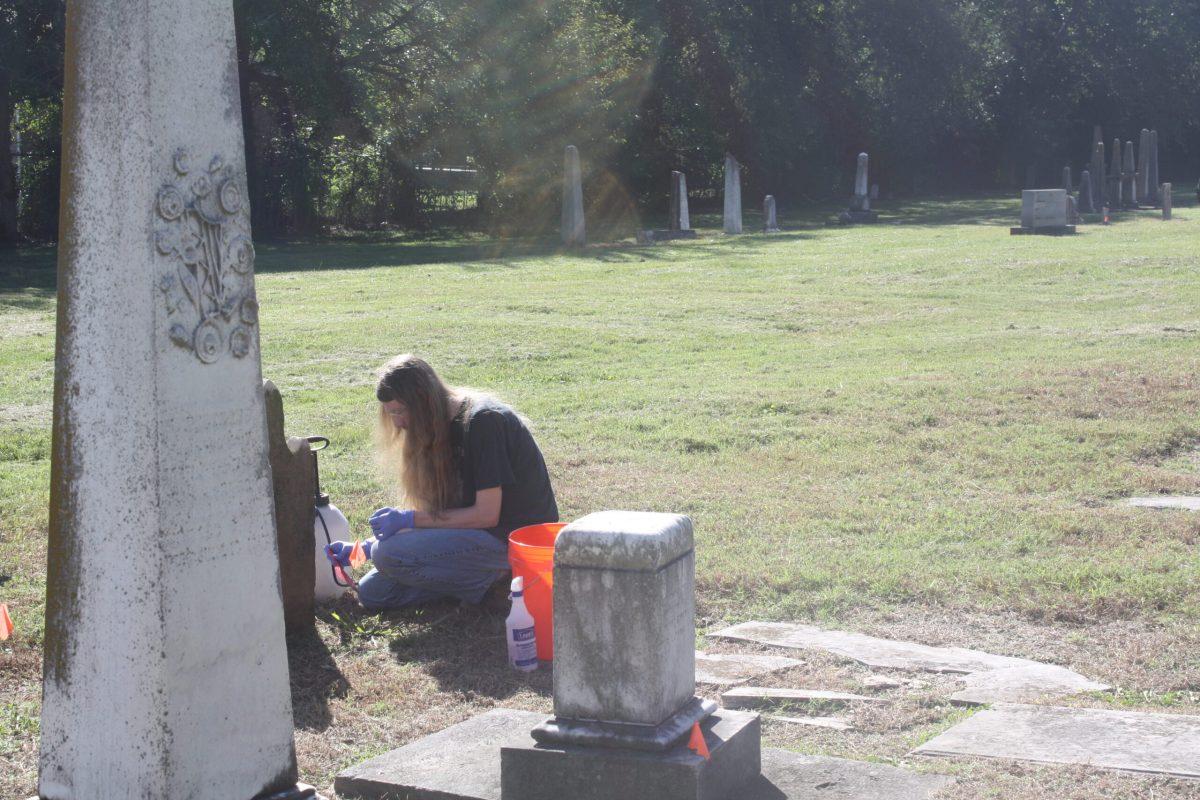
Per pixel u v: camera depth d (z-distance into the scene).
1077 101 56.91
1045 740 4.07
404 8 35.91
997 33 55.84
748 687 4.85
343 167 36.22
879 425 10.23
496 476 6.00
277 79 34.22
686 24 47.00
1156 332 15.09
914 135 52.53
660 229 33.41
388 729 4.64
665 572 3.67
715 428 10.25
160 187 3.18
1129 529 7.23
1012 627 5.66
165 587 3.25
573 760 3.67
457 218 37.69
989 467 8.87
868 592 6.16
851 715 4.55
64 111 3.28
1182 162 58.75
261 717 3.55
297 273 23.06
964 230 31.03
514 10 35.56
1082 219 33.47
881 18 51.66
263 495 3.52
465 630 5.82
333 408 11.45
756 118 48.53
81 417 3.31
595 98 37.81
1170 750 3.94
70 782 3.43
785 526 7.43
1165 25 56.03
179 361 3.25
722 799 3.69
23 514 7.77
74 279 3.29
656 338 15.79
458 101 35.50
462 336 15.48
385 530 6.06
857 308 18.19
